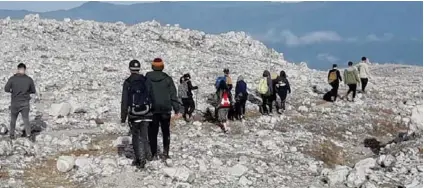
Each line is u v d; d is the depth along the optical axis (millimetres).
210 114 24484
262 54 59906
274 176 14539
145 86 14062
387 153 18375
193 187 13219
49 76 33562
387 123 26953
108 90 30141
